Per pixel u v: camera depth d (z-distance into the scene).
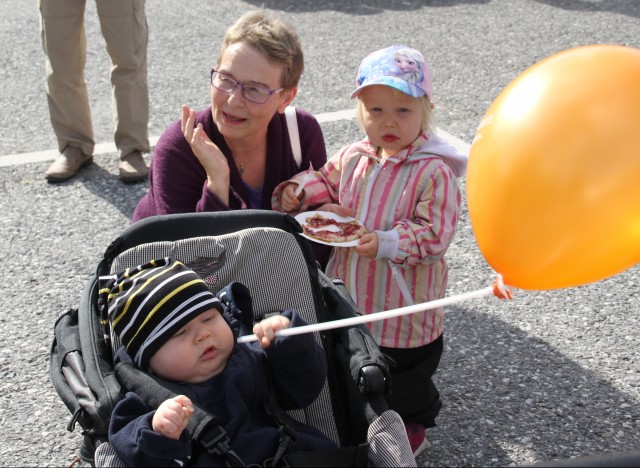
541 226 2.10
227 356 2.48
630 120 2.04
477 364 3.65
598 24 8.03
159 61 7.28
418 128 3.00
